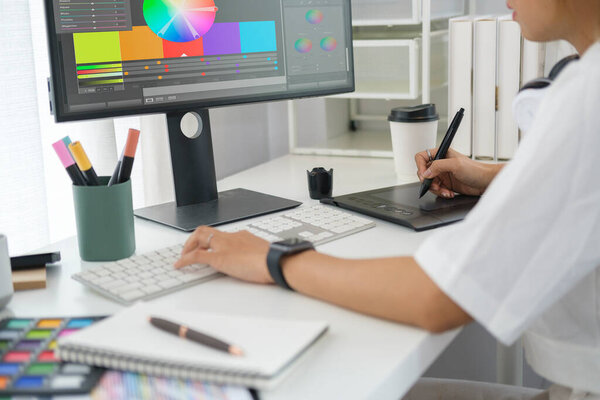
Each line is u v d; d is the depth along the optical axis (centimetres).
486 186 123
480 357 179
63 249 108
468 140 163
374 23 166
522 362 165
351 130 201
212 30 121
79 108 110
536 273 70
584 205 69
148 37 114
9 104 126
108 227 100
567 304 83
